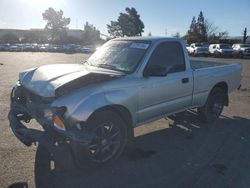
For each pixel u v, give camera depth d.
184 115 6.88
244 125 6.36
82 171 4.12
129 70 4.63
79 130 3.70
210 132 5.86
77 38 91.12
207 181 3.93
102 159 4.19
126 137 4.42
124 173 4.12
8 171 4.00
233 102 8.48
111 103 4.05
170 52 5.21
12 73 14.46
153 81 4.74
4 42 88.88
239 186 3.83
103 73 4.26
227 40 68.75
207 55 36.66
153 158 4.60
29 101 4.38
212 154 4.80
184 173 4.14
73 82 3.97
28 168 4.11
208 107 6.27
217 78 6.25
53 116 3.76
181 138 5.49
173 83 5.15
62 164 3.72
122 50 5.09
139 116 4.65
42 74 4.50
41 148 4.73
